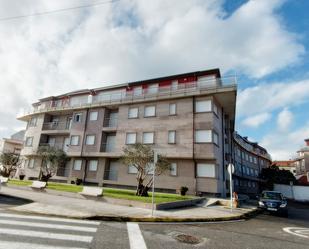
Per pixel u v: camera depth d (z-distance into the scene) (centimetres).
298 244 692
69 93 3316
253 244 651
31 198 1279
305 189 3634
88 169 2688
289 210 2109
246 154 4725
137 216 926
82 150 2736
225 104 2480
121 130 2558
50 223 726
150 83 2762
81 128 2853
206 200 1745
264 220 1234
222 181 2297
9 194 1412
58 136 3209
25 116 3541
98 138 2689
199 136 2128
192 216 1045
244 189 4184
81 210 990
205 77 2442
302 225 1148
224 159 2480
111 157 2548
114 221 857
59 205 1098
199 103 2234
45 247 493
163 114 2372
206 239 668
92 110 2880
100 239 586
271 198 1717
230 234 762
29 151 3212
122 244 557
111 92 3033
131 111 2583
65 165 2969
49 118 3341
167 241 616
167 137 2269
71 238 573
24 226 660
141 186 1716
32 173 3077
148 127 2409
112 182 2442
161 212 1092
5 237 541
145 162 1698
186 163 2138
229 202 1677
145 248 538
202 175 2062
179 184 2102
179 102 2325
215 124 2203
